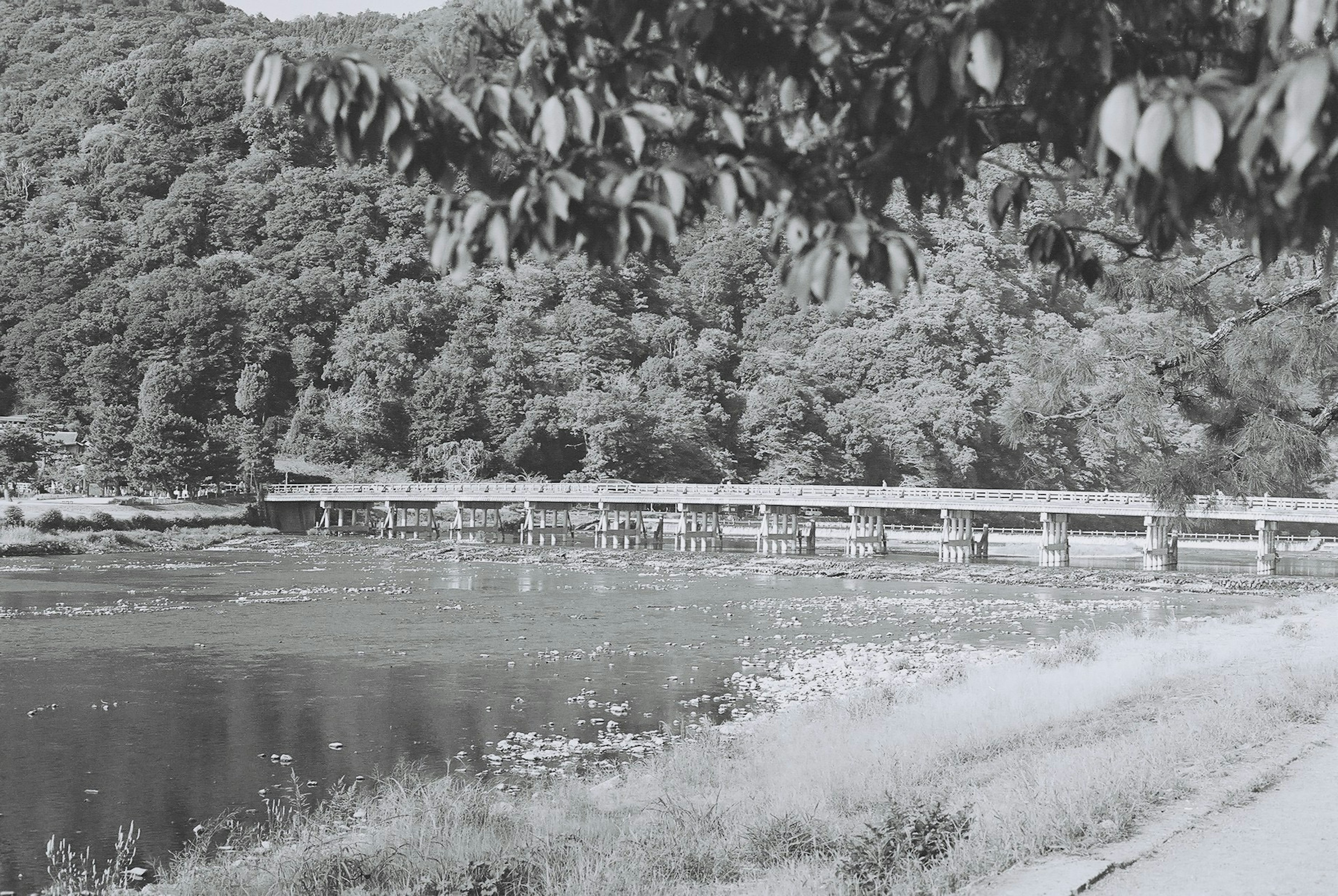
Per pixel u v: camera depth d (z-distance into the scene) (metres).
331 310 157.62
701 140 4.15
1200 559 95.00
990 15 3.46
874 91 3.82
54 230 181.38
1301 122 2.74
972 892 9.41
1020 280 177.62
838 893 10.02
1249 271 14.52
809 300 3.56
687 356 151.50
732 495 100.31
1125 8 3.80
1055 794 12.35
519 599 58.53
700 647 41.78
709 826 14.23
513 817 16.86
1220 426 14.70
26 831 19.64
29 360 143.88
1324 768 14.18
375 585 65.69
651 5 3.79
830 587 67.81
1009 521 137.25
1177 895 9.16
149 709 30.06
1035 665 30.97
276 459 136.50
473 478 132.62
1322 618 40.94
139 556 86.81
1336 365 14.02
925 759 17.12
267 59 3.88
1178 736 16.09
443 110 4.02
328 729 27.78
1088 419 15.05
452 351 147.75
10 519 91.62
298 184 181.75
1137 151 2.96
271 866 14.97
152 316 146.12
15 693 32.16
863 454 143.88
